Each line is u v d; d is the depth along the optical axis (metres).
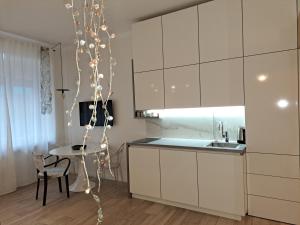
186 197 3.08
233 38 2.85
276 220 2.68
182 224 2.74
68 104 5.08
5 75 3.98
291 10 2.53
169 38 3.30
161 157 3.26
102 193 3.79
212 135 3.47
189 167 3.05
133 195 3.59
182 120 3.72
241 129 3.11
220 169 2.83
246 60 2.78
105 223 2.80
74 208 3.26
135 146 3.50
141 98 3.59
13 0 2.82
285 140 2.60
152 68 3.46
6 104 3.91
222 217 2.88
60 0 2.84
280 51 2.59
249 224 2.67
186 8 3.16
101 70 4.49
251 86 2.76
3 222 2.92
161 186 3.28
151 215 2.98
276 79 2.62
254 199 2.79
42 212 3.16
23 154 4.24
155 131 3.99
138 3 3.06
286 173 2.61
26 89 4.31
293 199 2.58
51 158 4.69
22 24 3.61
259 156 2.75
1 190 3.84
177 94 3.27
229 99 2.90
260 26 2.69
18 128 4.18
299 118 2.52
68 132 5.14
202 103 3.09
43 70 4.61
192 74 3.14
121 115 4.37
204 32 3.04
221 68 2.94
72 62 4.99
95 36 1.53
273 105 2.65
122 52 4.27
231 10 2.85
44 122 4.64
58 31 3.96
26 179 4.29
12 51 4.10
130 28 4.00
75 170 5.09
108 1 2.97
